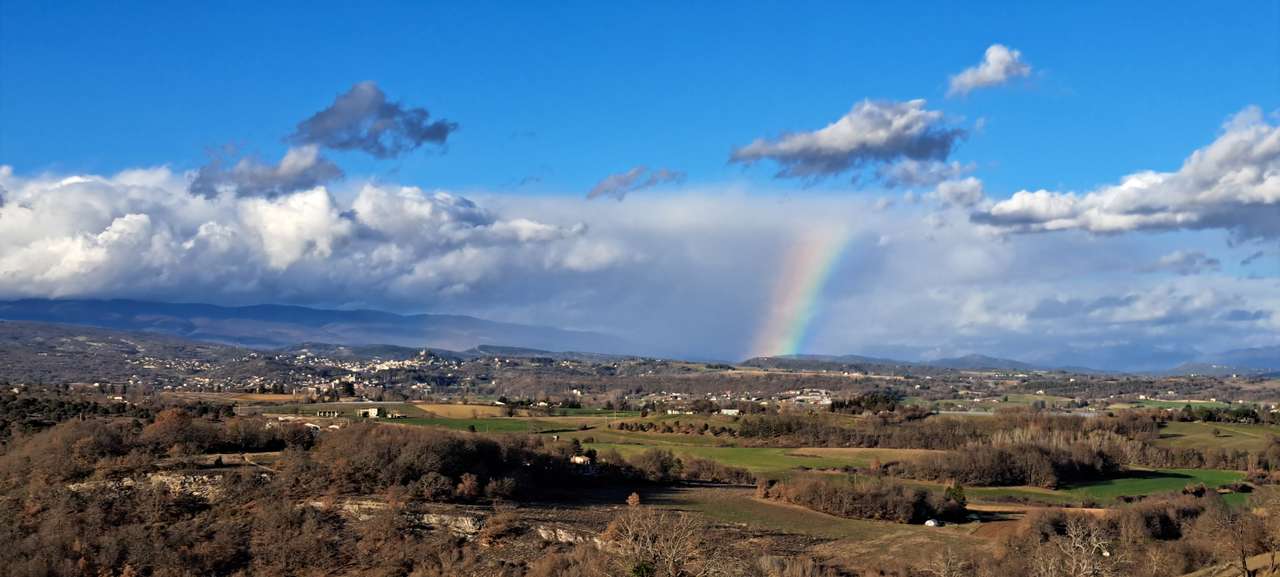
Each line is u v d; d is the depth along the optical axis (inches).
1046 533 4315.9
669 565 3444.9
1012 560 3873.0
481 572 3757.4
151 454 4581.7
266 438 5004.9
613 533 3993.6
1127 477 6373.0
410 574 3752.5
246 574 3718.0
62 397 6993.1
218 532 3946.9
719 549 4005.9
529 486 4911.4
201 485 4261.8
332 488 4323.3
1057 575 3464.6
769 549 4101.9
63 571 3597.4
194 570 3683.6
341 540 3961.6
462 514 4192.9
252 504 4163.4
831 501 4859.7
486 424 7628.0
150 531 3907.5
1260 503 4699.8
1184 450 7190.0
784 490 5108.3
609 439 7401.6
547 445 6058.1
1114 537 4375.0
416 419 7667.3
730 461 6565.0
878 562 3988.7
